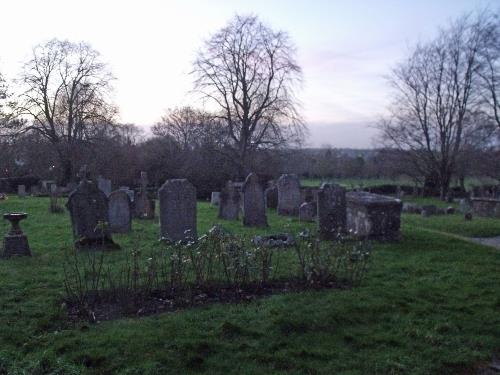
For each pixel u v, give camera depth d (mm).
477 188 42812
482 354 5902
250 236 13625
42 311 6992
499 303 7695
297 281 8609
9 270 9516
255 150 39938
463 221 20703
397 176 54062
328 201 13242
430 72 42312
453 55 40719
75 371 5176
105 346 5809
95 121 43156
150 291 7801
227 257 8805
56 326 6492
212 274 8438
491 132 38500
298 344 6012
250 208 16719
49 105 43500
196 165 41406
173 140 47562
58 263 10211
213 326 6449
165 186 12727
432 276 9414
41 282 8625
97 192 11773
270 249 10672
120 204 15203
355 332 6422
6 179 42312
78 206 11578
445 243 13141
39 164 44438
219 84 39406
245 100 39562
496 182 49281
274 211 23141
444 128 42625
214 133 40438
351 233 12422
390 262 10570
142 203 19984
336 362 5578
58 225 16656
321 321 6672
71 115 42781
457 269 9977
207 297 7730
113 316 6891
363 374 5332
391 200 13586
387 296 7887
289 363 5523
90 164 42500
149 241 13273
